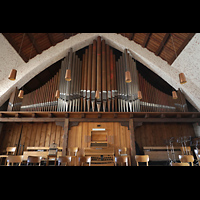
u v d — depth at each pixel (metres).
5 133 9.42
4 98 8.91
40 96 9.18
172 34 7.29
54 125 9.70
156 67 9.06
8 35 6.89
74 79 9.59
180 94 9.13
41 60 9.07
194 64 7.75
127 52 10.16
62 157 4.72
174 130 9.72
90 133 8.59
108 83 9.57
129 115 8.78
